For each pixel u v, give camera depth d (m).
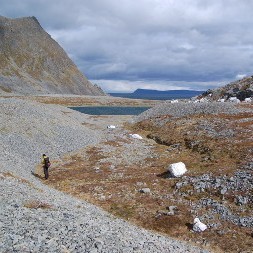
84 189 41.09
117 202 37.19
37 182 39.97
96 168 50.09
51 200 29.59
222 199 35.91
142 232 28.06
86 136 72.12
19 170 42.12
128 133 82.44
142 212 34.53
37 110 77.31
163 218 32.88
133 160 55.50
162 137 71.25
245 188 36.56
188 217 33.16
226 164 45.38
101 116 120.62
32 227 19.33
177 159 53.53
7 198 25.02
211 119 73.31
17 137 57.19
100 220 27.47
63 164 52.47
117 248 19.44
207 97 129.00
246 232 29.98
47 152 56.78
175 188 40.16
